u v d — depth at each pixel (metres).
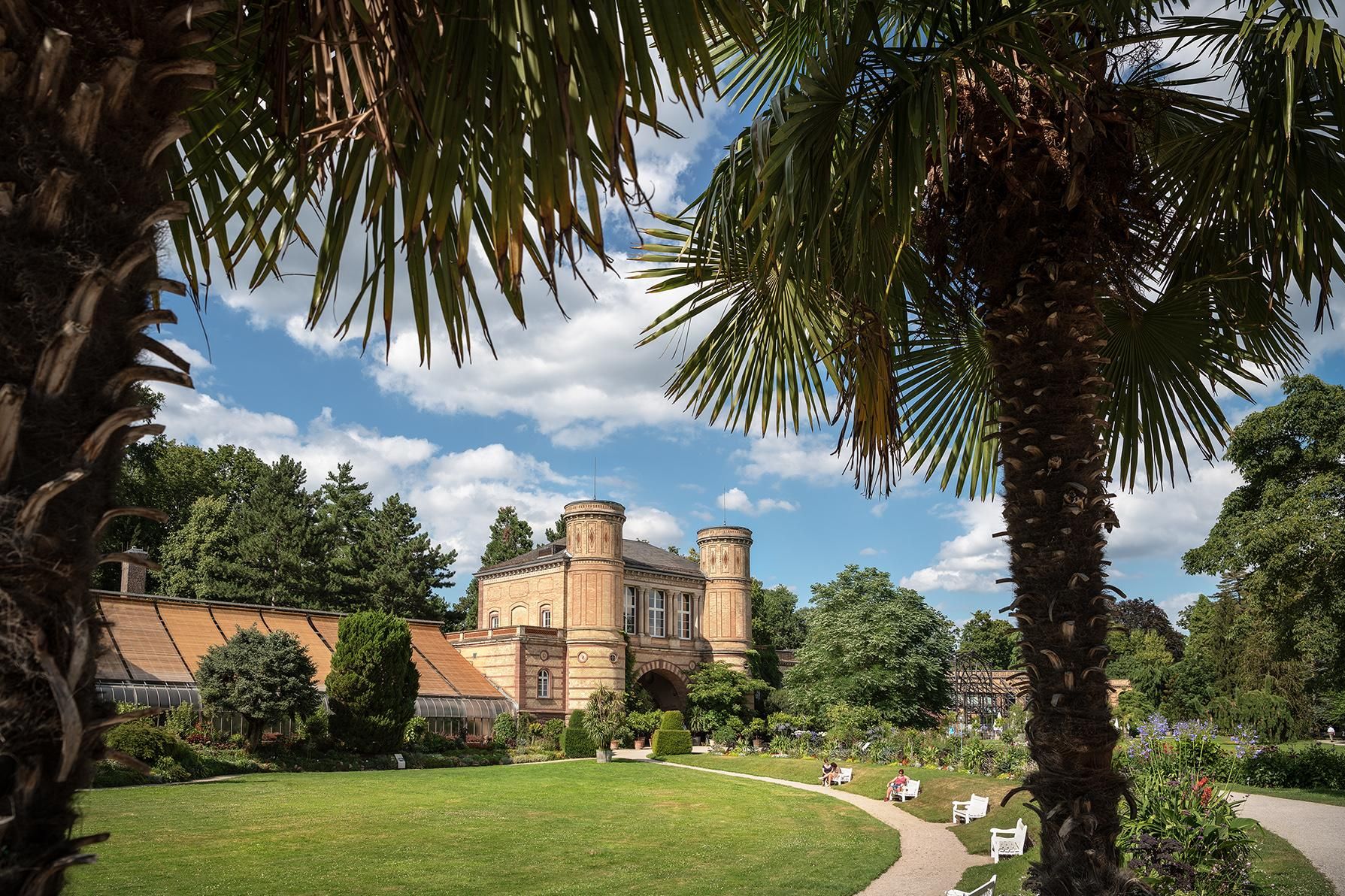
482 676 48.53
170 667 35.16
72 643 1.56
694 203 5.66
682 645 58.00
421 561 64.69
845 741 38.00
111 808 19.66
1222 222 5.41
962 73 4.62
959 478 7.00
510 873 14.69
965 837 18.56
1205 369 6.15
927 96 3.76
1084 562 4.39
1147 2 4.85
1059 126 4.56
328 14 1.99
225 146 3.11
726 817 21.95
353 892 12.95
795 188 3.81
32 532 1.49
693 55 2.21
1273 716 30.28
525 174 2.50
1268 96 4.54
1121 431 6.43
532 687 49.16
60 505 1.54
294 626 41.88
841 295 5.12
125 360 1.71
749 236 5.02
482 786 27.89
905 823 21.14
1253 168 4.67
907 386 6.77
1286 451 23.72
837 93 3.99
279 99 2.20
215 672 30.45
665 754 44.50
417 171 2.31
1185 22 4.62
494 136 2.16
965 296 5.30
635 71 2.14
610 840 18.23
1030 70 4.50
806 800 26.08
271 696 30.41
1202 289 5.68
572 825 20.17
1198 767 19.41
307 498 63.44
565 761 41.53
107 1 1.70
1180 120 5.48
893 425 5.44
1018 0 4.38
